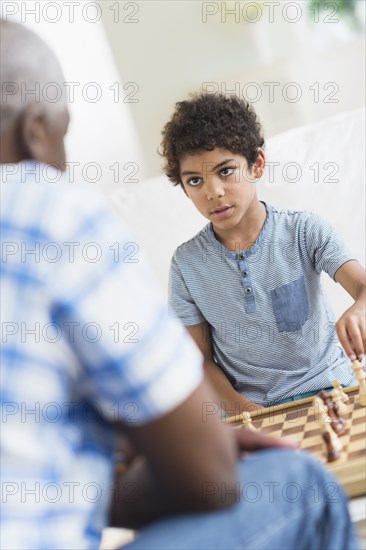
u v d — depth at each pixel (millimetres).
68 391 901
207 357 2213
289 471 970
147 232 2607
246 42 5613
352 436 1558
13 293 863
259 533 922
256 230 2148
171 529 925
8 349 860
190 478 902
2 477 862
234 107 2080
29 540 860
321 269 2145
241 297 2162
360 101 5621
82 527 913
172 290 2252
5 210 896
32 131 984
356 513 1335
